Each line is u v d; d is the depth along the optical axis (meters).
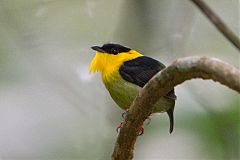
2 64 11.66
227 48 11.83
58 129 11.72
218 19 3.59
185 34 11.08
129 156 5.93
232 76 3.70
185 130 9.49
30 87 11.89
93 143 11.23
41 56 11.79
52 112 11.84
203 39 11.86
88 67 11.89
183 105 9.80
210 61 4.06
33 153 11.80
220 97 9.82
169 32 11.09
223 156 9.26
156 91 5.09
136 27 11.12
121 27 11.16
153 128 10.14
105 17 12.16
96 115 11.38
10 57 11.66
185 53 11.38
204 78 4.27
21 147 11.92
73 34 12.05
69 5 11.95
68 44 12.05
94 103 11.50
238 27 12.26
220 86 10.00
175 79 4.71
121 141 5.84
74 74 11.88
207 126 9.40
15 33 11.61
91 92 11.68
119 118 11.20
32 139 11.87
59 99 11.88
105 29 12.16
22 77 11.81
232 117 9.30
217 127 9.36
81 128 11.42
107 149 11.08
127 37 11.11
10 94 12.01
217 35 11.80
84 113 11.44
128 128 5.68
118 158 5.98
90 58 12.00
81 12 12.12
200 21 11.87
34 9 11.66
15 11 11.55
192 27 11.44
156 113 9.56
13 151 11.95
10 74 11.77
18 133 12.20
